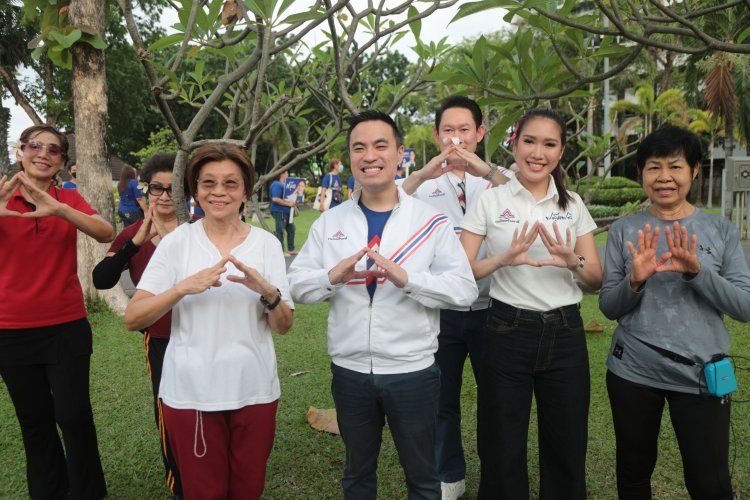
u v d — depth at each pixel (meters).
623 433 2.18
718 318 2.05
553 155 2.20
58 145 2.53
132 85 20.77
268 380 2.06
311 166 33.41
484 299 2.66
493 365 2.29
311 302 2.12
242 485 2.06
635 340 2.12
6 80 7.28
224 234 2.11
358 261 2.00
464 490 2.82
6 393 4.10
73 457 2.57
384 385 2.07
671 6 2.13
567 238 2.22
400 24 2.32
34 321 2.45
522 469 2.32
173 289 1.86
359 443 2.14
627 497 2.23
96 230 2.54
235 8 2.13
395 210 2.13
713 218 2.12
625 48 1.88
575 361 2.24
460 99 2.81
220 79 2.09
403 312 2.06
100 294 6.21
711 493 2.04
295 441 3.30
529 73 2.04
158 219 2.48
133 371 4.43
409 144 35.69
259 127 2.07
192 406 1.95
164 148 22.69
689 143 2.05
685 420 2.04
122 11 1.81
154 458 3.14
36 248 2.46
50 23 3.42
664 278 2.08
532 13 1.81
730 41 2.04
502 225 2.29
